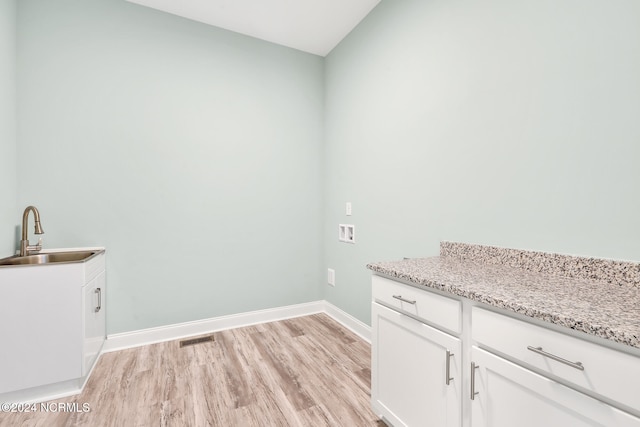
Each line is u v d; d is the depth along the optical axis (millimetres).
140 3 2254
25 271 1541
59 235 2053
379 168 2258
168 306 2391
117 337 2209
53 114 2025
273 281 2816
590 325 680
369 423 1437
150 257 2322
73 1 2076
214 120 2537
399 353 1300
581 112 1113
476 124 1520
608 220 1048
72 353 1633
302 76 2928
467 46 1561
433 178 1788
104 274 2123
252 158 2703
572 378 730
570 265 1144
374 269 1428
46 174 2012
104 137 2166
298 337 2432
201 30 2480
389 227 2164
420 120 1876
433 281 1109
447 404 1066
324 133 3018
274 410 1527
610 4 1031
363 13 2369
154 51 2314
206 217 2521
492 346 918
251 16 2410
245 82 2662
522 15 1304
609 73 1036
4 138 1783
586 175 1104
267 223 2781
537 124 1255
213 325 2551
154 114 2320
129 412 1509
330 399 1618
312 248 2996
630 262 984
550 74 1207
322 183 3018
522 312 817
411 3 1931
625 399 640
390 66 2127
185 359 2055
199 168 2486
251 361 2027
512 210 1361
